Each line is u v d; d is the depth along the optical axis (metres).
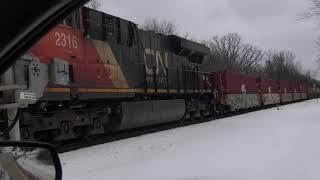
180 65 25.95
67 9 2.07
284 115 30.75
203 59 30.91
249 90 41.09
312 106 45.91
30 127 13.36
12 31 2.01
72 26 15.02
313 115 29.23
